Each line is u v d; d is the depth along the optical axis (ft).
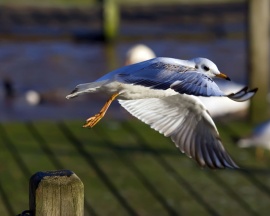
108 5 92.43
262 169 41.86
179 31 97.19
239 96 20.81
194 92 18.88
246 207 37.17
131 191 38.60
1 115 63.26
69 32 95.45
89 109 64.54
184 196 38.22
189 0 113.60
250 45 50.24
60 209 19.34
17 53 85.92
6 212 35.83
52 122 48.60
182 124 24.30
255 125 48.14
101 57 85.61
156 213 36.27
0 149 43.68
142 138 46.21
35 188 19.33
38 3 110.73
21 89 71.51
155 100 24.26
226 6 109.70
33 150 43.70
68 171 19.86
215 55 86.53
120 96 20.95
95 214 36.04
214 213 36.42
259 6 49.83
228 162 23.90
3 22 99.45
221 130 48.42
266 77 50.26
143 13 106.32
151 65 20.22
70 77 76.95
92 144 44.96
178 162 42.60
